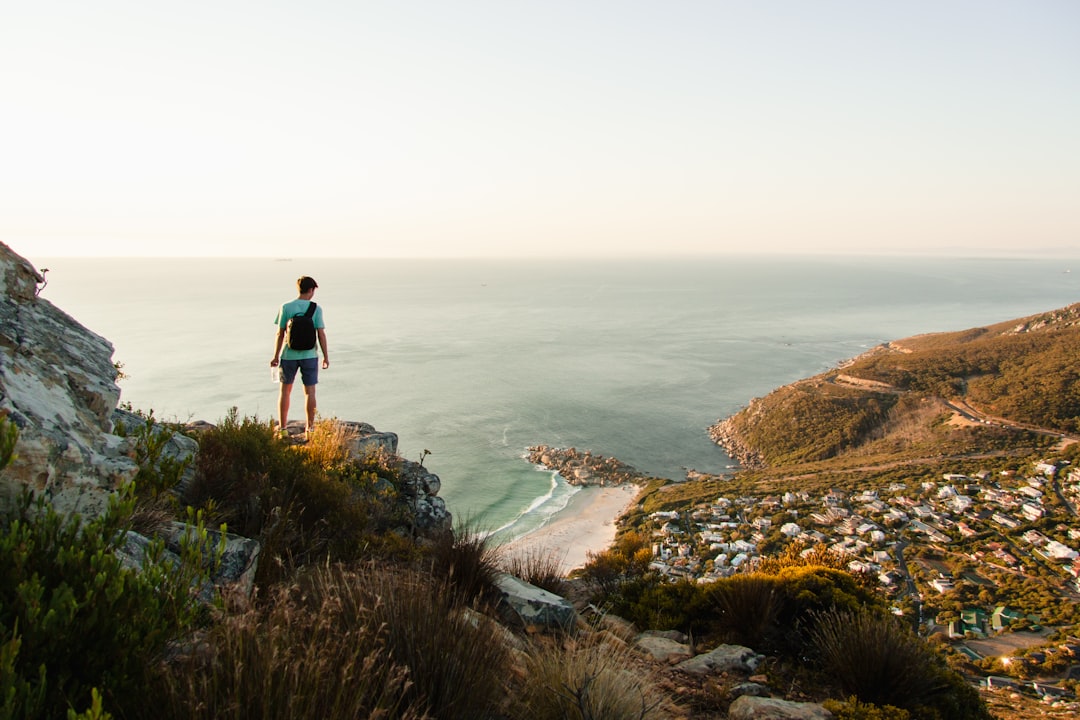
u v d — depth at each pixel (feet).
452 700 9.75
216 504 17.52
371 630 9.92
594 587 27.17
